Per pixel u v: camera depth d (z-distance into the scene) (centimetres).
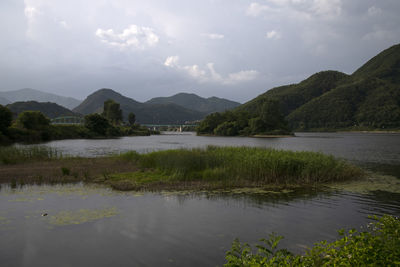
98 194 1581
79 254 840
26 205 1345
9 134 7938
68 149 5350
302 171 2041
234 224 1102
